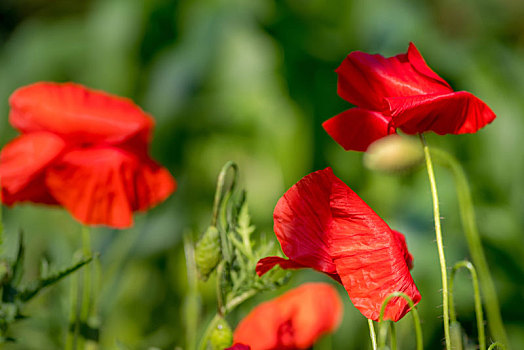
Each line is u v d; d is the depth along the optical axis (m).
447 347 0.98
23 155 1.07
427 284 1.42
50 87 1.07
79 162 1.07
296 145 1.80
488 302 1.09
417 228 1.51
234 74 1.90
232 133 1.88
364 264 0.97
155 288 1.56
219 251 1.01
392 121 0.98
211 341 1.02
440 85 0.99
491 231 1.52
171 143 1.87
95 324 1.08
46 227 1.53
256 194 1.78
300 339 1.06
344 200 0.97
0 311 1.01
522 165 1.73
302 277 1.41
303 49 1.89
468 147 1.72
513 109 1.83
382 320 0.96
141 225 1.54
